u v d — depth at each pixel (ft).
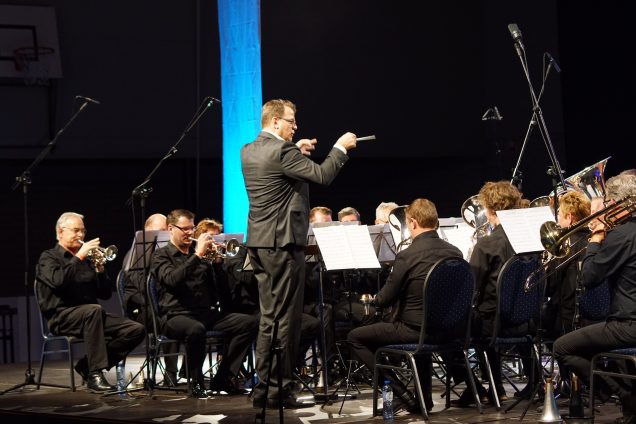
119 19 36.37
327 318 20.44
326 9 39.24
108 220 37.50
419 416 16.15
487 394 17.28
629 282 14.33
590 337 14.58
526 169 39.78
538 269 15.60
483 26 40.98
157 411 17.49
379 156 39.68
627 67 36.29
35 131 35.06
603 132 37.55
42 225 36.45
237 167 33.12
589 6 37.78
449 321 15.83
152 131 36.86
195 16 37.40
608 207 14.40
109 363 20.81
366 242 17.21
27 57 34.53
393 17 40.11
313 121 38.91
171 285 20.04
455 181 41.47
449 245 16.44
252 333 19.89
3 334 33.99
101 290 21.90
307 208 16.98
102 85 36.06
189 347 19.69
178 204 38.52
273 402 17.02
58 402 19.17
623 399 14.66
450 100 40.68
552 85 39.60
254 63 32.76
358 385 20.53
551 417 14.82
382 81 39.86
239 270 20.90
